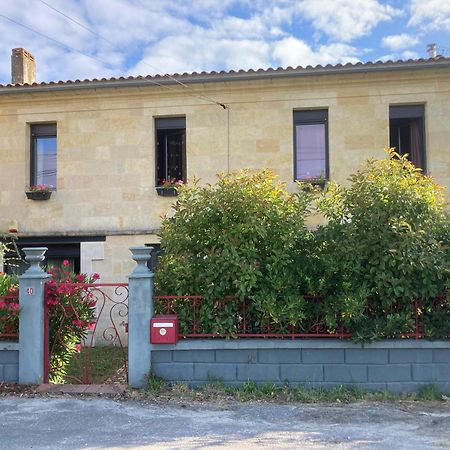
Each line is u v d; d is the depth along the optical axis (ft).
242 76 34.65
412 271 17.92
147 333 18.88
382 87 34.76
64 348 20.66
